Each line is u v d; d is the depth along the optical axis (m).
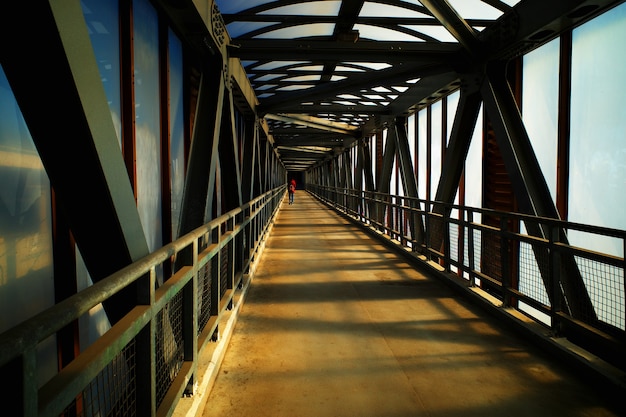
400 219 9.14
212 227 3.06
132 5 3.48
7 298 2.16
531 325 4.05
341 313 4.86
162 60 4.26
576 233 4.87
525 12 4.84
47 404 1.01
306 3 6.22
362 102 13.20
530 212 5.17
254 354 3.69
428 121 9.54
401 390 3.06
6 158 2.16
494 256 6.70
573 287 4.64
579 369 3.27
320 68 9.52
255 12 6.24
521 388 3.08
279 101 9.79
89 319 2.87
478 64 5.98
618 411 2.76
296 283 6.32
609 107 4.32
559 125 5.06
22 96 1.79
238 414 2.73
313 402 2.88
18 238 2.25
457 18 5.42
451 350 3.78
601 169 4.45
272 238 11.45
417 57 6.31
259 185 11.46
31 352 0.94
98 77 1.95
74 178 1.97
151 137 4.00
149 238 3.96
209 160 4.93
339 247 9.84
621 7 4.15
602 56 4.41
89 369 1.22
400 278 6.64
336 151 24.58
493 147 6.66
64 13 1.69
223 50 5.41
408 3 6.05
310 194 50.06
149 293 1.78
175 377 2.38
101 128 1.95
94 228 2.11
